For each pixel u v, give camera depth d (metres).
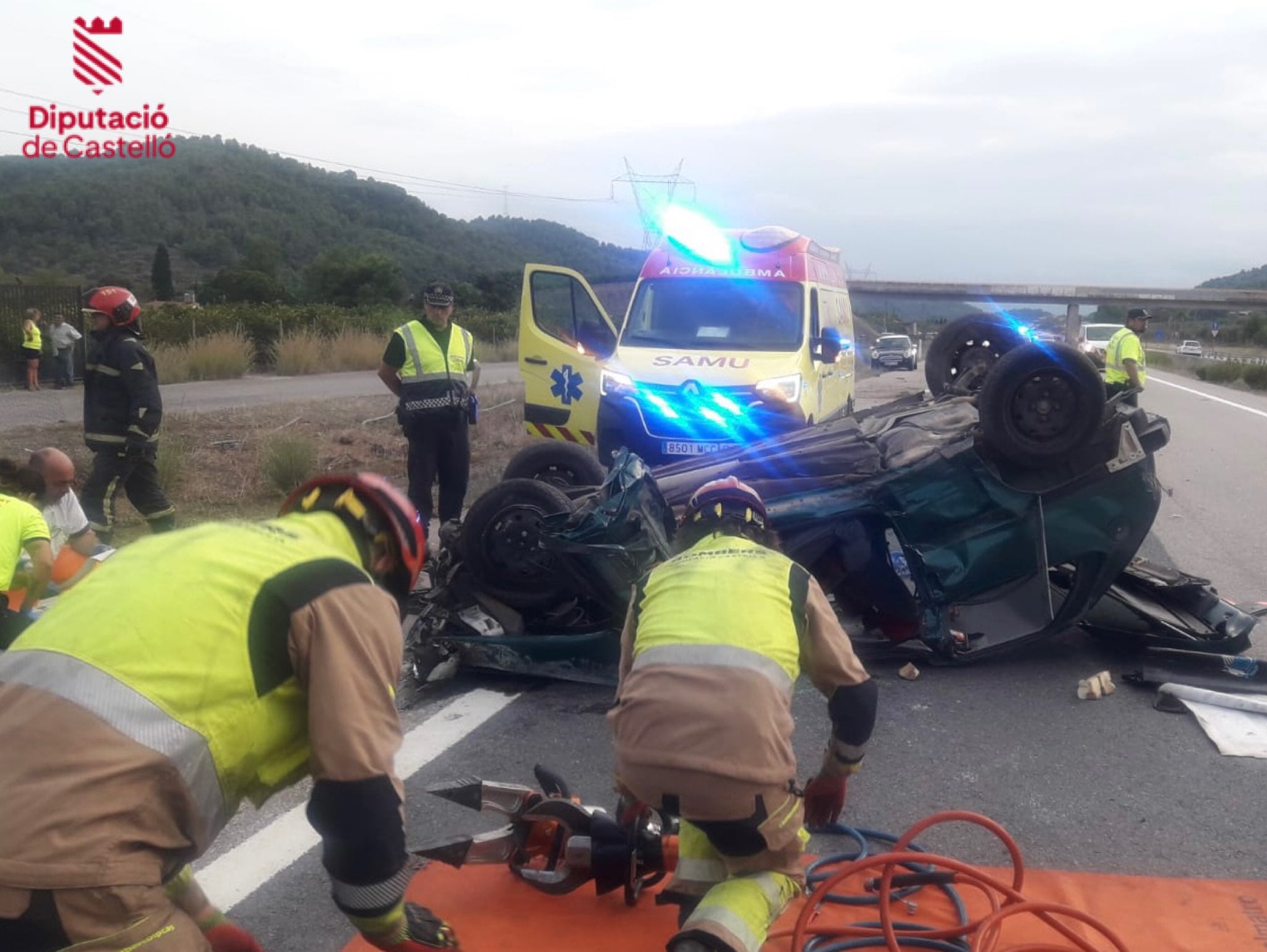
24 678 2.03
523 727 5.32
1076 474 5.79
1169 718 5.38
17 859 1.89
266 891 3.81
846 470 5.96
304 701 2.21
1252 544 9.78
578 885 3.55
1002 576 5.89
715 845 2.94
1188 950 3.36
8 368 22.92
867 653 6.17
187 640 2.07
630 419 10.20
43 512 6.44
